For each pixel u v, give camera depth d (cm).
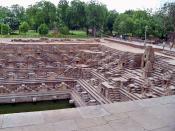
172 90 2441
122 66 3697
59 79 3916
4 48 4531
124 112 637
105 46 5041
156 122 588
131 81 3095
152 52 3391
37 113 609
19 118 576
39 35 6856
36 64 4378
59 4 8538
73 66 4216
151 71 3167
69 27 8600
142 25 6794
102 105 679
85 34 8381
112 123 575
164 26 6519
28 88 3578
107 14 8762
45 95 3566
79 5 8150
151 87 2712
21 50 4622
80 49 5147
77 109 643
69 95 3697
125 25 7025
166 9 6425
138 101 721
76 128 543
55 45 4916
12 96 3409
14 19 9594
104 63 4144
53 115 600
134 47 5041
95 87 3362
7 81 3728
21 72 4100
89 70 3962
